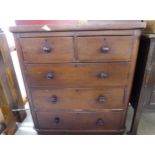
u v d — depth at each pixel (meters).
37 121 1.16
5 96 1.22
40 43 0.84
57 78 0.94
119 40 0.81
